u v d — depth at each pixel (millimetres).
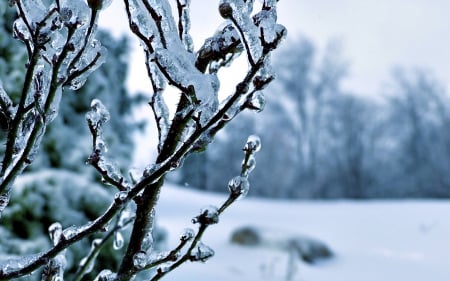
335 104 38312
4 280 1044
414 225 14289
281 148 34969
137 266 1146
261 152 34406
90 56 1073
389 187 34875
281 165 34312
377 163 36000
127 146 6648
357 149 36062
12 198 4289
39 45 950
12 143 1028
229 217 15727
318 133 37875
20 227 4312
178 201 18531
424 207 17281
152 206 1161
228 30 1139
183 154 1008
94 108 1160
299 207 18922
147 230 1171
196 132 1000
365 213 16688
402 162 35281
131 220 1711
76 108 5559
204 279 6988
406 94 36594
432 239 12570
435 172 33344
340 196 35344
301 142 37875
